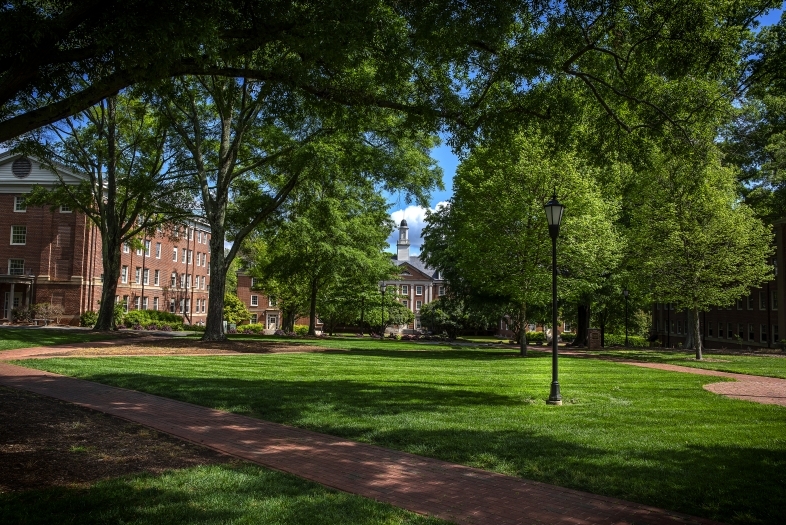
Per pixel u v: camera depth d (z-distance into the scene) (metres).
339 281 40.88
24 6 6.31
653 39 9.80
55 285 46.16
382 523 4.63
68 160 30.89
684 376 16.45
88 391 11.12
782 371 18.75
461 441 7.61
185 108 25.97
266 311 73.31
